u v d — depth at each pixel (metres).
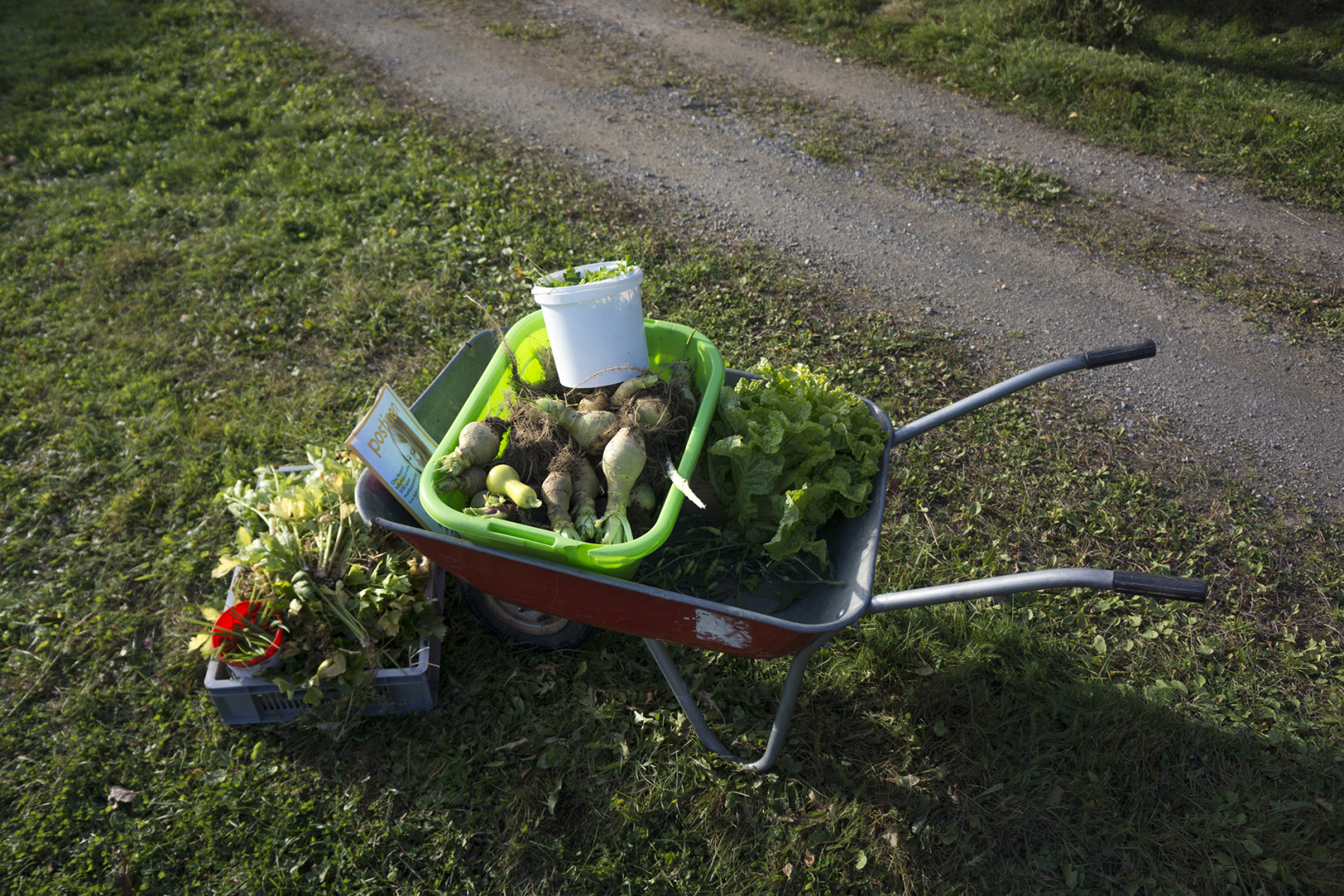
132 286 6.02
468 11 10.82
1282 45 8.84
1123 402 4.97
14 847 2.98
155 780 3.19
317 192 6.95
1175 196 6.87
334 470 3.55
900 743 3.30
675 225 6.60
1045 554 4.06
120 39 9.98
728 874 2.92
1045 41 8.98
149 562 4.05
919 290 5.95
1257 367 5.21
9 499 4.34
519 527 2.51
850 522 3.01
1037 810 3.09
